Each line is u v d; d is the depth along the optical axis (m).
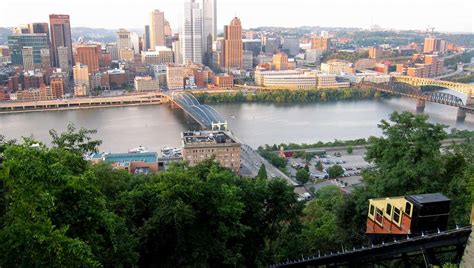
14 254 36.28
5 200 41.94
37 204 37.25
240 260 63.62
